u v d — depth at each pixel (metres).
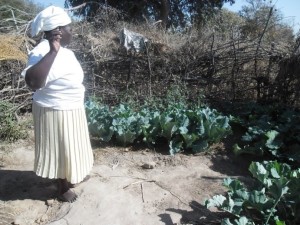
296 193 3.58
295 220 3.48
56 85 3.34
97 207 3.73
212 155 5.23
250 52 6.85
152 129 5.36
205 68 7.09
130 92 7.05
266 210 3.49
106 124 5.54
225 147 5.46
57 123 3.45
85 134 3.71
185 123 5.42
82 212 3.65
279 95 6.83
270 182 3.81
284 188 3.49
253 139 5.42
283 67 6.68
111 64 7.13
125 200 3.87
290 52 6.70
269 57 6.81
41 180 4.30
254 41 6.99
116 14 10.62
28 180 4.31
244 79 7.00
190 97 6.95
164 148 5.41
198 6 20.59
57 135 3.49
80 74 3.52
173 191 4.19
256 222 3.54
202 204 3.94
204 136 5.40
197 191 4.22
